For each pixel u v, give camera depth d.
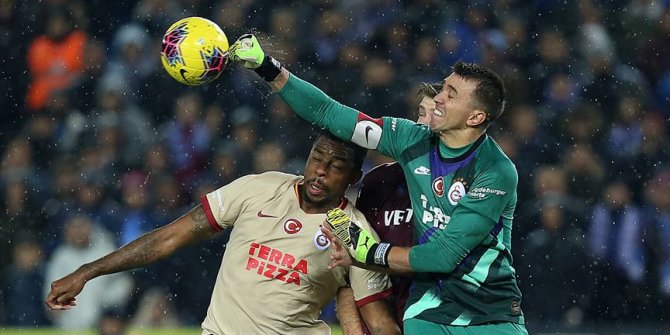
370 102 47.00
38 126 49.84
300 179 22.80
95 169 47.03
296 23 49.56
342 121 21.92
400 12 49.31
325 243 22.09
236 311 22.20
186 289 42.06
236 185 22.70
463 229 20.91
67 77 51.28
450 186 21.41
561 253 41.91
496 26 49.69
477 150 21.47
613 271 42.53
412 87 47.16
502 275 21.70
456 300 21.58
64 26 52.50
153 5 51.91
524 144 45.09
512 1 50.47
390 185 23.17
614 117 47.84
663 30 51.91
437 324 21.59
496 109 21.53
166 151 47.25
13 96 51.94
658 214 44.53
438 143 21.80
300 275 22.06
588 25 50.28
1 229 46.22
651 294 42.75
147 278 41.84
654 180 46.09
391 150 22.11
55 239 45.88
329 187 22.03
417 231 21.89
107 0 52.62
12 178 47.47
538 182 43.19
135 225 44.69
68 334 40.12
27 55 52.44
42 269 44.34
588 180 44.12
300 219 22.25
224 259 22.64
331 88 47.62
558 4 50.53
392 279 22.66
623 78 48.94
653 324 42.38
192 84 21.39
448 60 48.16
